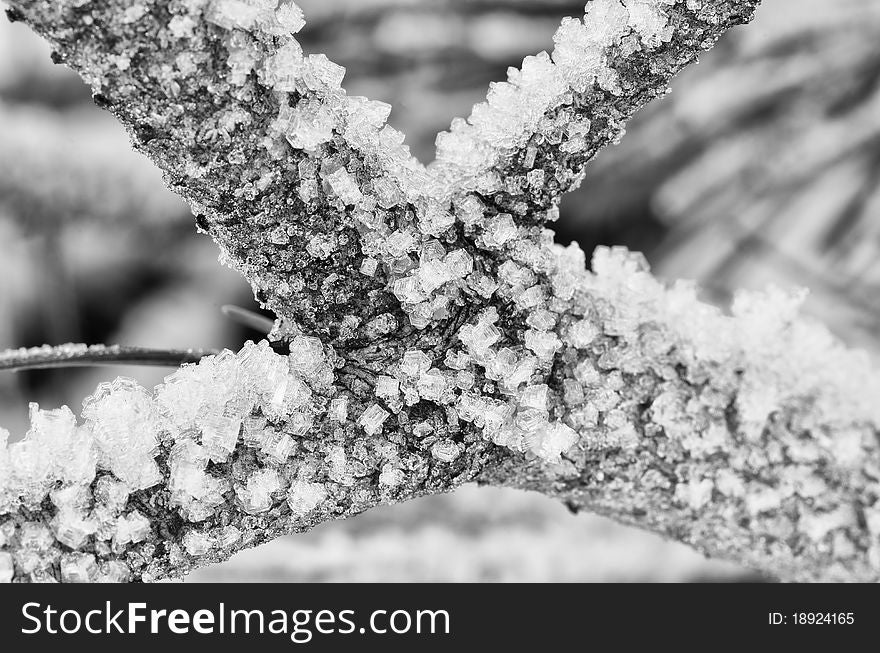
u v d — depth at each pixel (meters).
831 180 0.34
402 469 0.19
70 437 0.18
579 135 0.19
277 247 0.19
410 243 0.19
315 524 0.19
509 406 0.19
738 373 0.20
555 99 0.19
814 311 0.34
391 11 0.34
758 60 0.33
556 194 0.19
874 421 0.21
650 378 0.20
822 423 0.21
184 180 0.18
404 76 0.34
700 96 0.34
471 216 0.19
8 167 0.34
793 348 0.21
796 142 0.34
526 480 0.20
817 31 0.32
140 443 0.18
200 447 0.19
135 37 0.18
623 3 0.19
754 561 0.22
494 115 0.19
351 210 0.19
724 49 0.33
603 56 0.19
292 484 0.19
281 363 0.19
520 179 0.19
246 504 0.19
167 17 0.18
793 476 0.21
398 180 0.19
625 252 0.20
